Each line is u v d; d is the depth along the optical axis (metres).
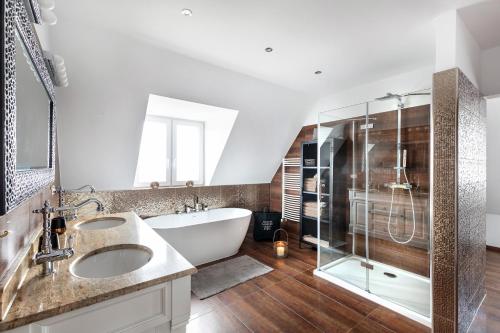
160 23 1.78
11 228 0.93
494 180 3.57
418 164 2.66
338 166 3.35
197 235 3.04
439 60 1.73
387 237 3.02
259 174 4.46
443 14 1.71
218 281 2.68
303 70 2.68
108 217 2.28
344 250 3.37
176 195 3.58
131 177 3.07
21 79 0.91
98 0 1.53
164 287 1.06
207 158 3.91
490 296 2.38
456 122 1.63
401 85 2.82
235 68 2.59
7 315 0.77
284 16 1.72
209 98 2.82
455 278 1.62
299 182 4.12
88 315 0.89
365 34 1.97
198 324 1.98
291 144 4.32
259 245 3.92
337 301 2.31
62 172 2.62
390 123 2.85
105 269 1.41
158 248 1.39
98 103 2.26
